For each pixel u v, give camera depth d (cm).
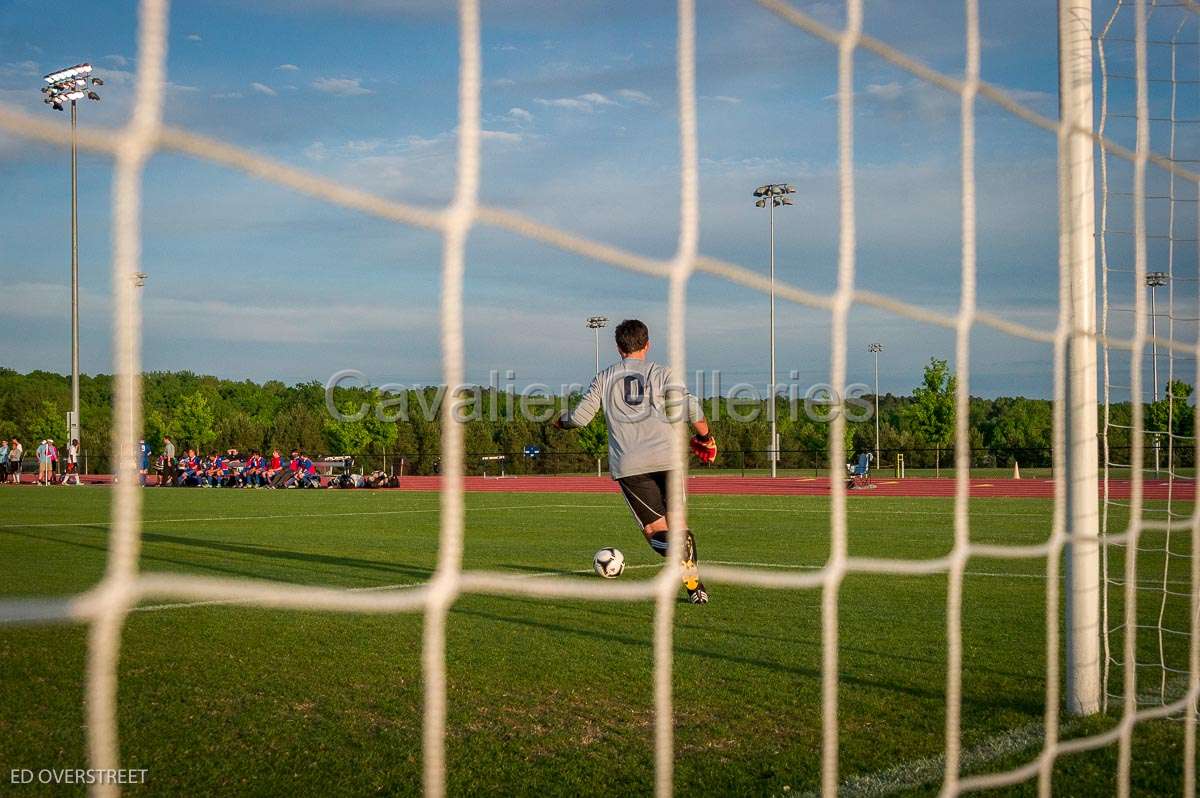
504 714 358
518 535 1120
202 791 278
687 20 237
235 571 784
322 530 1207
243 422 4262
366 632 511
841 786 286
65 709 356
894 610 582
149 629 516
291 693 384
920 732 336
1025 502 1759
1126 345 367
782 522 1284
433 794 185
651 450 596
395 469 3619
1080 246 357
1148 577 718
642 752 315
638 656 454
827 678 241
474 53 193
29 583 714
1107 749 324
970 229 303
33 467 3769
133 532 142
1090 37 361
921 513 1441
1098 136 363
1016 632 511
